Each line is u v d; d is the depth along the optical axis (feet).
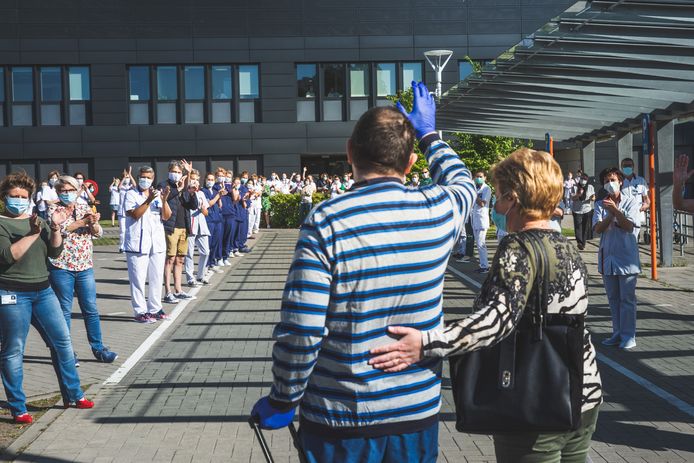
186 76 131.23
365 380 8.50
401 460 8.69
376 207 8.59
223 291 45.88
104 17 128.98
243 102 131.85
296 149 132.16
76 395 21.54
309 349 8.21
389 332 8.58
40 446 18.44
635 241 28.17
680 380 23.79
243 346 29.94
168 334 32.53
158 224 36.01
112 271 57.31
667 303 38.50
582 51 37.76
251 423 8.80
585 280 9.85
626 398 21.98
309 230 8.38
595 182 73.46
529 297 9.54
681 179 14.57
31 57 128.16
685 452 17.47
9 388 20.15
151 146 130.41
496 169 10.40
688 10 32.40
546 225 10.16
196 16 130.00
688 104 48.06
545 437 9.55
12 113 129.49
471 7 131.85
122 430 19.66
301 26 131.13
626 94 45.55
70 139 129.70
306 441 8.79
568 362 9.43
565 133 73.15
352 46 131.75
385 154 8.93
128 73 130.52
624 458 17.12
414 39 131.95
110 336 32.17
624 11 32.86
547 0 131.85
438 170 10.19
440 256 8.92
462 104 56.90
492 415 9.28
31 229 19.51
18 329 20.18
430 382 8.88
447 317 35.65
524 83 46.83
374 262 8.41
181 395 22.91
